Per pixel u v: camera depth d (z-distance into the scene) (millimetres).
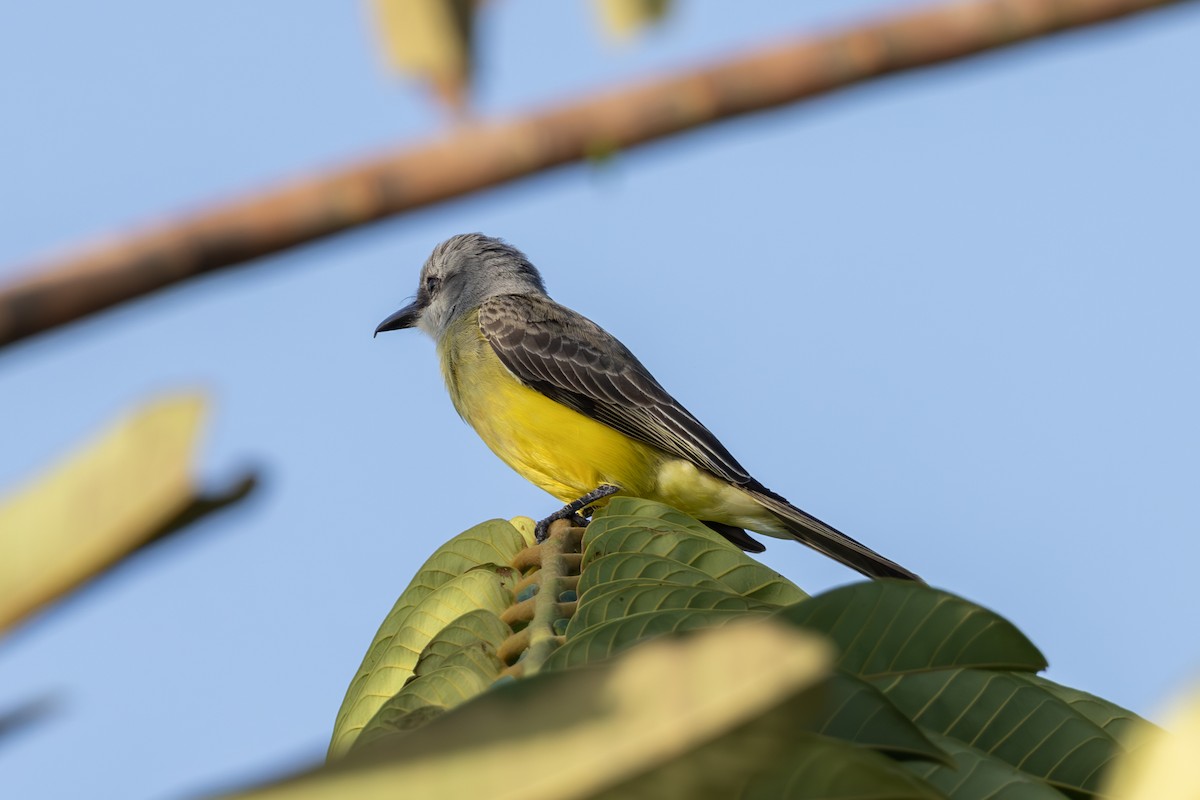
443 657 4750
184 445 1369
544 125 1466
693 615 4000
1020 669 3350
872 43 1494
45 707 1650
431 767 1412
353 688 5176
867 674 3350
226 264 1364
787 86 1490
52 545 1355
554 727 1422
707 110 1490
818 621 3393
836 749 2273
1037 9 1510
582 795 1402
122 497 1356
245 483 1377
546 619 4805
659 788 1416
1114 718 4059
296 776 1400
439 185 1442
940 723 3916
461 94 1508
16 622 1350
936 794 2283
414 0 1841
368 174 1418
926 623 3354
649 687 1420
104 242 1325
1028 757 3787
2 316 1264
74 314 1298
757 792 2295
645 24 2213
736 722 1384
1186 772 1399
